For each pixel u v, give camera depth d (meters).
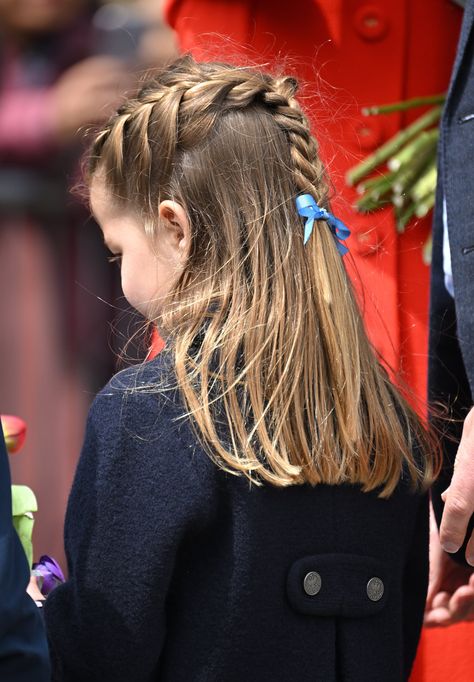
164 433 4.26
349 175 6.05
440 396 5.35
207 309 4.44
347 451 4.36
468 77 4.89
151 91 4.82
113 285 8.48
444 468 5.27
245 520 4.22
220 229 4.52
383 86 6.12
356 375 4.45
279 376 4.34
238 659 4.20
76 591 4.25
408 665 4.85
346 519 4.37
